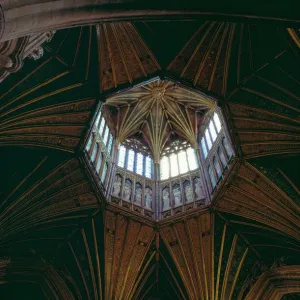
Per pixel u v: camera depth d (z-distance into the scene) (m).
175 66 17.64
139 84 17.97
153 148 25.47
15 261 17.17
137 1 8.09
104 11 7.93
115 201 19.66
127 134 25.12
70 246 18.64
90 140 19.52
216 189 19.12
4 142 14.86
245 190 18.30
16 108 14.44
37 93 15.09
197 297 18.59
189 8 8.42
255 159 17.69
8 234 15.98
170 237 19.80
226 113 17.58
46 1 6.81
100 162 20.44
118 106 24.94
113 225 19.19
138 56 17.55
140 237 19.67
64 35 15.21
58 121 16.39
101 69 17.03
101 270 18.47
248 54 16.20
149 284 19.48
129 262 19.14
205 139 23.62
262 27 15.06
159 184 22.83
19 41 7.39
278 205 17.23
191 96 24.38
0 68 7.25
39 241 17.92
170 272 19.47
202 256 19.08
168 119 26.31
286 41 14.73
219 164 20.05
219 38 16.67
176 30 17.06
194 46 17.19
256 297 18.09
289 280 17.61
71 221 18.39
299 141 16.17
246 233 18.70
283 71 15.46
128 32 16.89
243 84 16.81
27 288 18.48
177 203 20.84
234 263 18.81
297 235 16.56
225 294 18.30
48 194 17.19
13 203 15.87
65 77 15.95
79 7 7.47
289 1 7.83
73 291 18.25
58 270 18.33
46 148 16.58
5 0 6.10
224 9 8.36
